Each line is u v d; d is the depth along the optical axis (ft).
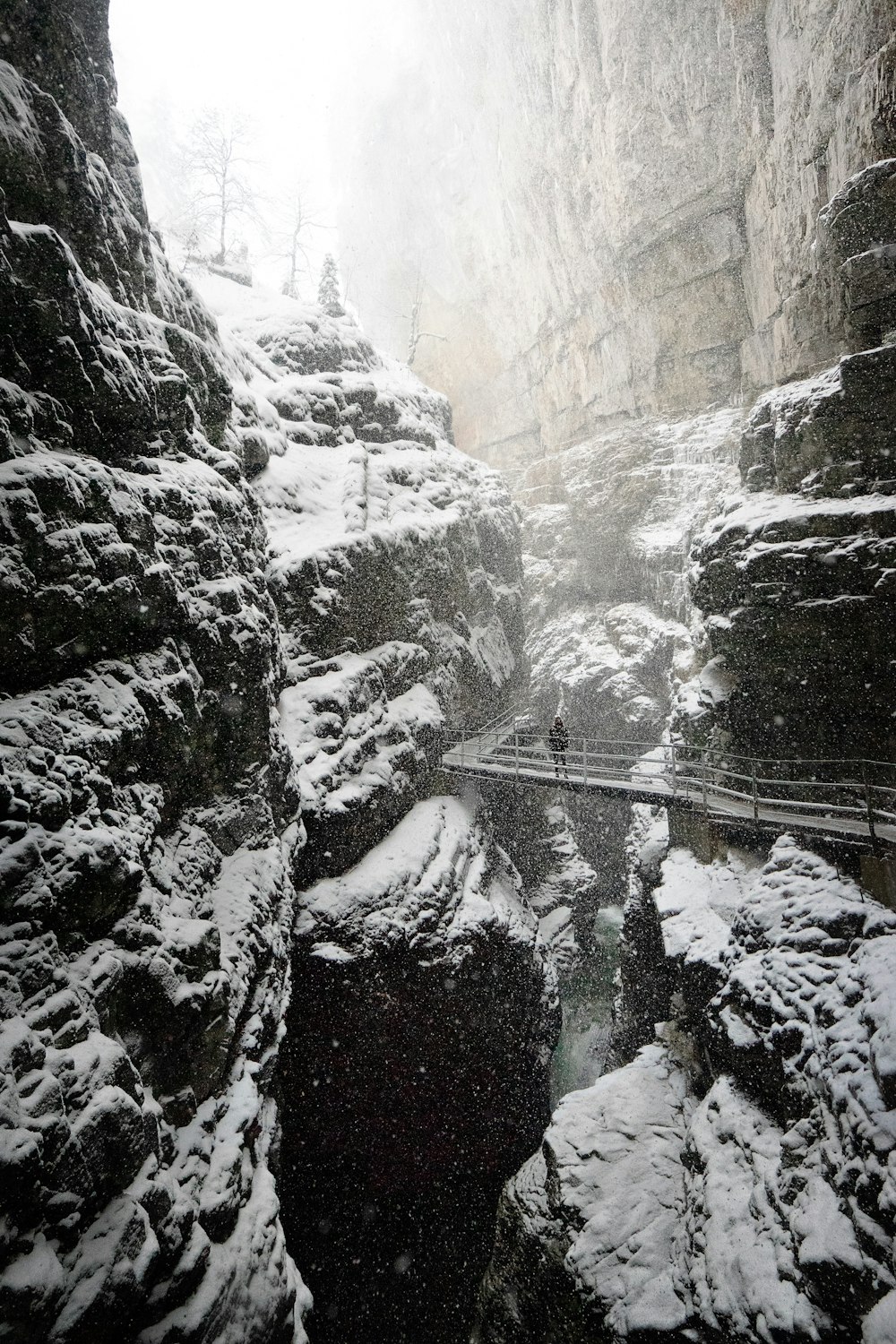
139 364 30.09
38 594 20.80
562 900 83.61
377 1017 42.63
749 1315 22.11
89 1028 18.15
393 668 58.13
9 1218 13.98
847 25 55.83
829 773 43.86
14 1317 13.35
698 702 52.34
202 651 29.73
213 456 38.17
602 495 114.62
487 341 150.30
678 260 99.76
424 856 49.32
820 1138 23.65
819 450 45.32
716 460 100.94
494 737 69.67
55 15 33.45
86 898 19.66
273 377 72.23
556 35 98.68
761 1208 24.49
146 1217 16.94
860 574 40.63
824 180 65.77
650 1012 52.01
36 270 23.66
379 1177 46.21
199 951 24.54
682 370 109.19
